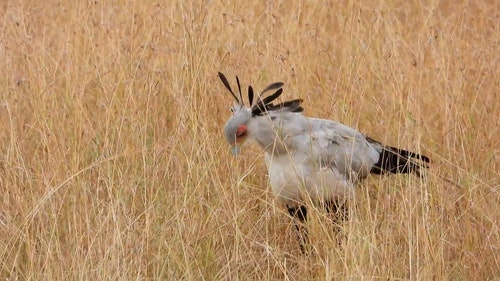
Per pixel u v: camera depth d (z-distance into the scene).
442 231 20.67
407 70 26.17
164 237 20.64
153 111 24.47
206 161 22.53
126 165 22.83
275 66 25.67
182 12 25.16
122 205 21.44
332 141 21.56
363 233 20.34
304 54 26.56
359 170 21.92
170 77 25.58
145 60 25.70
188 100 23.64
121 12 27.75
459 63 26.44
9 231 21.48
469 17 29.62
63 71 25.98
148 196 22.14
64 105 24.81
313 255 21.22
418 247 19.80
